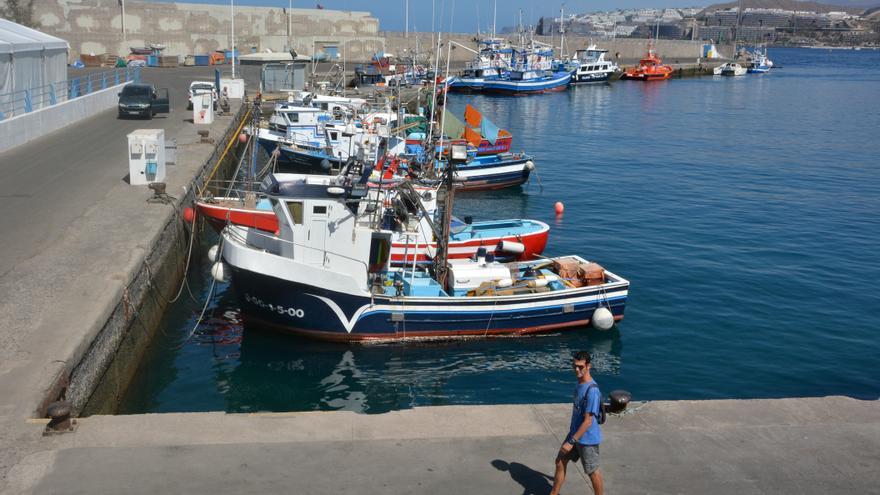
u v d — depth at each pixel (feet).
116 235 57.62
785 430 31.73
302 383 51.60
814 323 65.51
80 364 37.73
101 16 249.14
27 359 35.22
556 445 30.01
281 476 26.96
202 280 71.26
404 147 108.17
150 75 205.57
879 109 272.10
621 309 63.26
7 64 96.27
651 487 27.40
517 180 122.52
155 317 57.21
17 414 30.09
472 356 57.00
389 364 55.11
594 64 364.79
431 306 57.16
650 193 122.83
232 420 30.66
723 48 582.76
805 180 137.80
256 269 55.06
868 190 129.18
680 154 165.68
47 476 26.25
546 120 223.51
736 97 314.35
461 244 73.77
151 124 117.19
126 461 27.37
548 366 55.62
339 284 55.42
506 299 58.80
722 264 83.05
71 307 42.42
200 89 139.03
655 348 59.41
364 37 305.12
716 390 52.47
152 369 52.44
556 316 60.95
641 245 90.53
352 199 55.26
